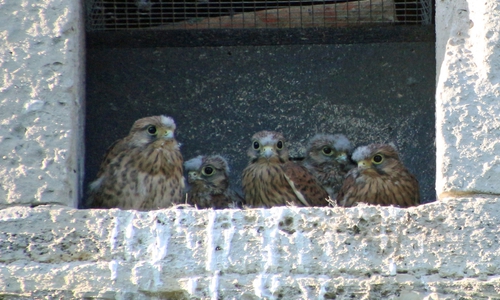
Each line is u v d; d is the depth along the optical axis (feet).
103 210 32.58
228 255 32.04
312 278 31.78
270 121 45.57
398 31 45.32
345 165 45.91
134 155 38.68
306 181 42.24
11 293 31.58
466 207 32.27
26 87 33.40
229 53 45.62
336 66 45.50
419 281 31.68
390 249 32.07
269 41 45.60
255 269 31.91
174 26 46.16
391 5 46.01
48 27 33.94
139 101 45.01
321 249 32.09
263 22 46.37
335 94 45.47
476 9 34.01
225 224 32.40
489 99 33.01
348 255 32.01
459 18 34.17
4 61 33.55
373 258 31.99
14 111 33.14
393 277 31.78
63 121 33.22
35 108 33.19
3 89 33.27
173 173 38.99
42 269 31.81
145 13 45.78
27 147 32.89
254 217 32.50
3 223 32.17
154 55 45.39
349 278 31.78
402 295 31.58
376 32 45.39
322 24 46.24
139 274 31.81
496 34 33.47
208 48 45.57
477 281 31.60
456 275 31.76
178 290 31.73
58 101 33.35
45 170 32.73
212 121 45.42
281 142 42.86
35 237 32.14
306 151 46.26
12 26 33.86
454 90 33.17
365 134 45.68
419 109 45.19
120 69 45.14
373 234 32.22
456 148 32.63
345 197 42.39
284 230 32.30
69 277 31.73
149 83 45.19
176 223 32.40
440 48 34.65
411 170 44.80
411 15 45.93
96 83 44.88
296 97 45.57
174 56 45.44
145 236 32.24
